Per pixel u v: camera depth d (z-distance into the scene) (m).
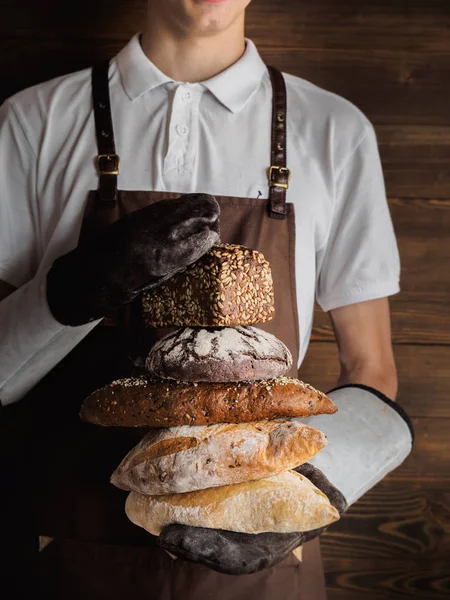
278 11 1.66
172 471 0.86
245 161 1.22
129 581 1.14
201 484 0.86
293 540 0.89
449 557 1.69
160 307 0.93
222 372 0.86
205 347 0.87
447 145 1.67
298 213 1.23
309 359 1.68
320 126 1.28
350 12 1.66
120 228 0.93
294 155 1.25
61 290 0.99
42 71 1.66
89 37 1.65
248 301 0.90
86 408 0.93
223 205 1.20
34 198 1.26
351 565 1.69
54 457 1.18
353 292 1.29
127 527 1.15
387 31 1.66
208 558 0.84
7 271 1.27
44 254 1.22
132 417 0.89
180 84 1.23
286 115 1.28
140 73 1.24
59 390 1.20
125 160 1.22
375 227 1.29
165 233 0.89
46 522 1.17
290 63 1.66
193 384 0.88
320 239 1.28
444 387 1.68
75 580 1.15
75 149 1.23
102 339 1.19
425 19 1.67
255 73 1.27
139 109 1.24
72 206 1.21
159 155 1.21
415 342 1.68
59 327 1.02
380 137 1.67
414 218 1.67
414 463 1.68
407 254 1.68
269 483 0.86
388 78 1.67
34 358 1.09
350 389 1.17
